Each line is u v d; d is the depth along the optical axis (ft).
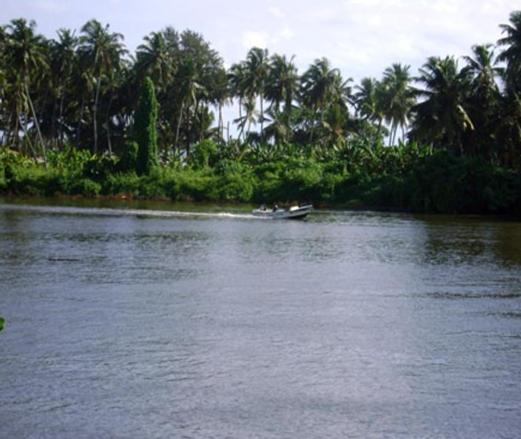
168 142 422.82
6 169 335.06
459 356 71.97
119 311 88.89
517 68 282.97
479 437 52.54
